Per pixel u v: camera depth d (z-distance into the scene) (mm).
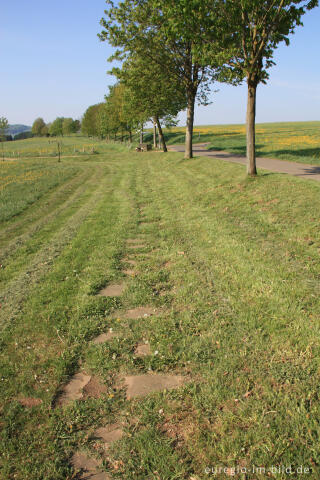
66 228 10547
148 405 3217
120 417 3119
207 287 5539
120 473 2596
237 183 12273
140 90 23328
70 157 46594
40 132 161125
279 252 6477
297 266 5770
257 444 2693
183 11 10586
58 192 18344
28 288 6094
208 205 11102
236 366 3613
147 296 5406
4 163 39094
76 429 3021
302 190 9789
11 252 8547
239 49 10977
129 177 21828
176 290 5609
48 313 5070
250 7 9852
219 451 2678
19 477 2598
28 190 19250
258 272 5738
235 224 8656
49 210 13984
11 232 10883
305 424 2801
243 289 5297
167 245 7961
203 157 22422
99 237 9125
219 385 3348
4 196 17672
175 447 2762
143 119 34875
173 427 2955
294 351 3729
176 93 23547
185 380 3523
